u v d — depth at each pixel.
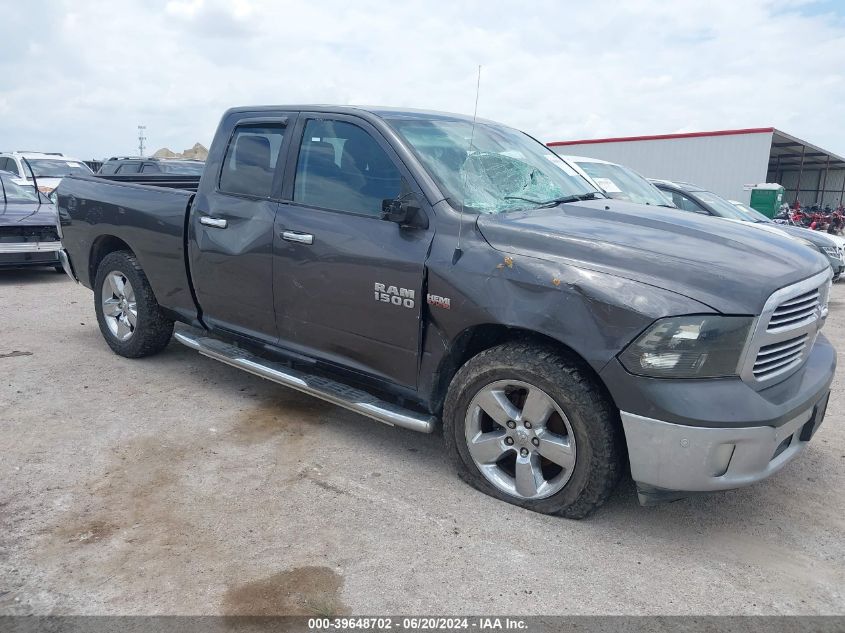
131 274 5.22
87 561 2.87
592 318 2.95
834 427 4.58
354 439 4.17
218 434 4.18
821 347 3.67
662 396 2.83
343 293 3.77
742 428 2.80
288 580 2.77
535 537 3.12
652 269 2.96
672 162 22.70
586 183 4.57
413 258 3.47
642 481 2.98
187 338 4.91
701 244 3.21
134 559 2.89
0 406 4.52
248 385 5.07
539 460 3.30
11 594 2.66
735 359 2.84
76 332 6.47
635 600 2.70
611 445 3.04
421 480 3.64
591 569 2.89
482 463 3.45
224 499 3.41
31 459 3.78
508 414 3.29
